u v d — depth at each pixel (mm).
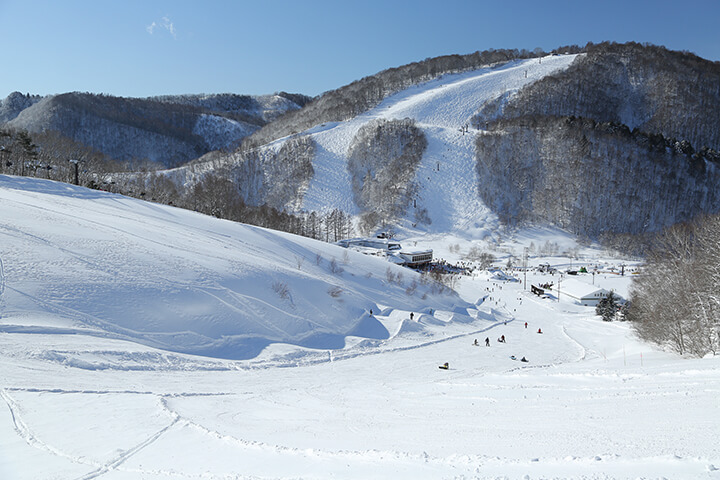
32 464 9773
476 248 174750
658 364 25828
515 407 14961
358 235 195500
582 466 7207
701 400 11844
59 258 40188
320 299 55844
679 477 6105
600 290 104125
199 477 8773
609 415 11688
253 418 15570
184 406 17391
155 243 53562
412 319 62625
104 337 31594
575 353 52406
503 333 67000
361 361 40750
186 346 35688
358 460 9117
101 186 106125
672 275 46250
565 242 187750
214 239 67438
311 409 17781
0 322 28672
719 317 32781
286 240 81312
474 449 9328
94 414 14492
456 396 19547
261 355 37750
